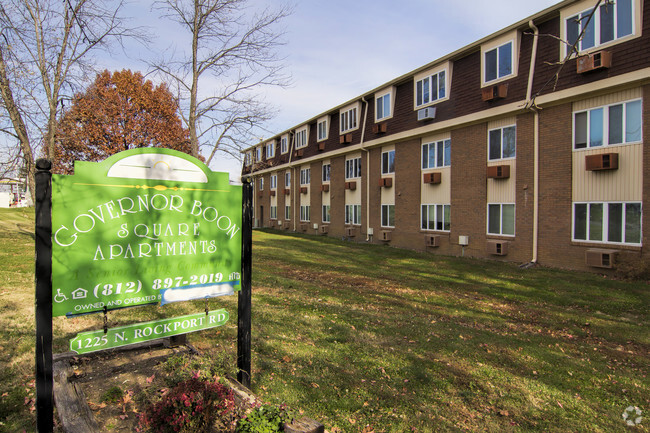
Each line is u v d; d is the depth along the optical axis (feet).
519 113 46.55
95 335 10.23
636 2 35.88
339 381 14.75
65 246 9.67
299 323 21.29
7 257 37.35
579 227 40.96
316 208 94.89
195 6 37.11
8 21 35.12
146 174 10.93
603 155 38.14
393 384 14.84
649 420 13.16
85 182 9.95
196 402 8.93
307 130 98.37
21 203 114.01
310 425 9.37
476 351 18.61
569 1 40.65
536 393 14.83
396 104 66.85
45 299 9.12
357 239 78.59
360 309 25.36
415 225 63.05
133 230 10.73
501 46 48.29
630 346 20.43
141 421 9.17
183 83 38.50
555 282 35.47
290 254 55.16
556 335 22.04
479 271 42.04
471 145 53.16
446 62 55.88
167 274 11.35
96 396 11.25
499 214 49.42
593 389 15.31
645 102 36.06
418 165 62.59
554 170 43.09
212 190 12.10
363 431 11.76
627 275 35.88
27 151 38.37
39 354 9.04
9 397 12.14
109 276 10.36
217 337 18.21
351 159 81.05
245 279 12.70
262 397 12.98
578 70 39.47
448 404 13.73
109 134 79.82
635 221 36.73
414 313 25.21
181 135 84.99
